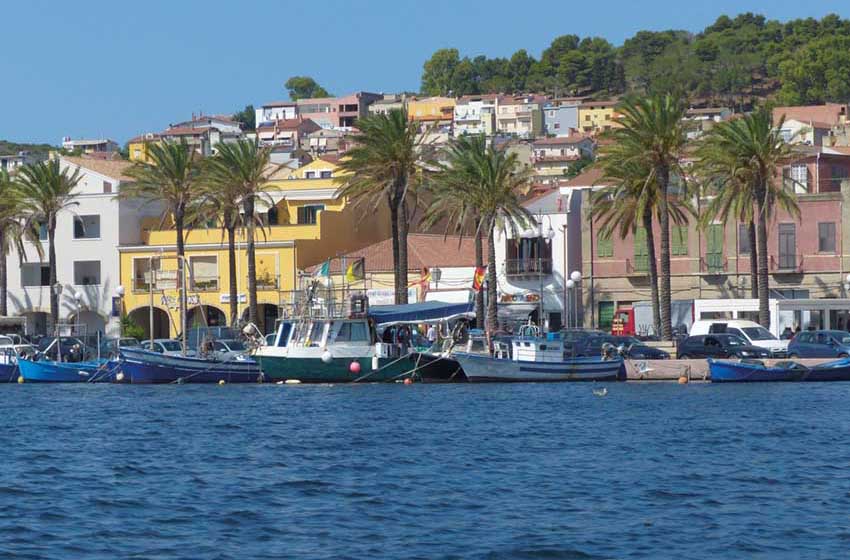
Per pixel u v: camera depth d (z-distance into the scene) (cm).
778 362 11838
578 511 5538
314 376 12125
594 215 15162
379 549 4875
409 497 5894
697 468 6662
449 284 16425
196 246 17262
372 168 13888
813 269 15038
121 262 17612
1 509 5650
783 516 5400
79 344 14512
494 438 7894
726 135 13300
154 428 8631
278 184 17938
